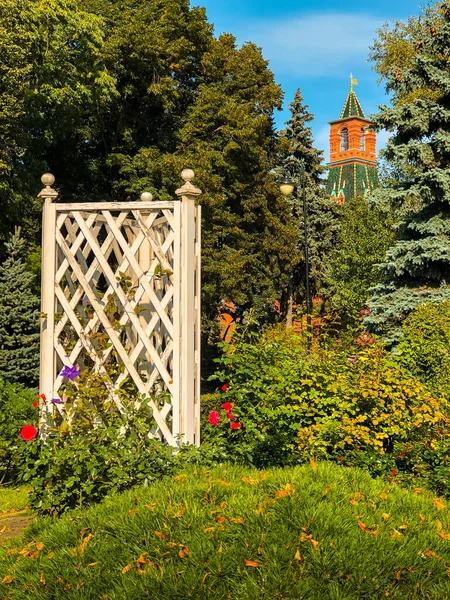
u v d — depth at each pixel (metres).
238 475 4.49
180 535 3.61
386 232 31.16
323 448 6.61
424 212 17.28
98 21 21.14
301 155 36.50
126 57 22.78
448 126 17.16
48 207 5.52
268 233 27.69
